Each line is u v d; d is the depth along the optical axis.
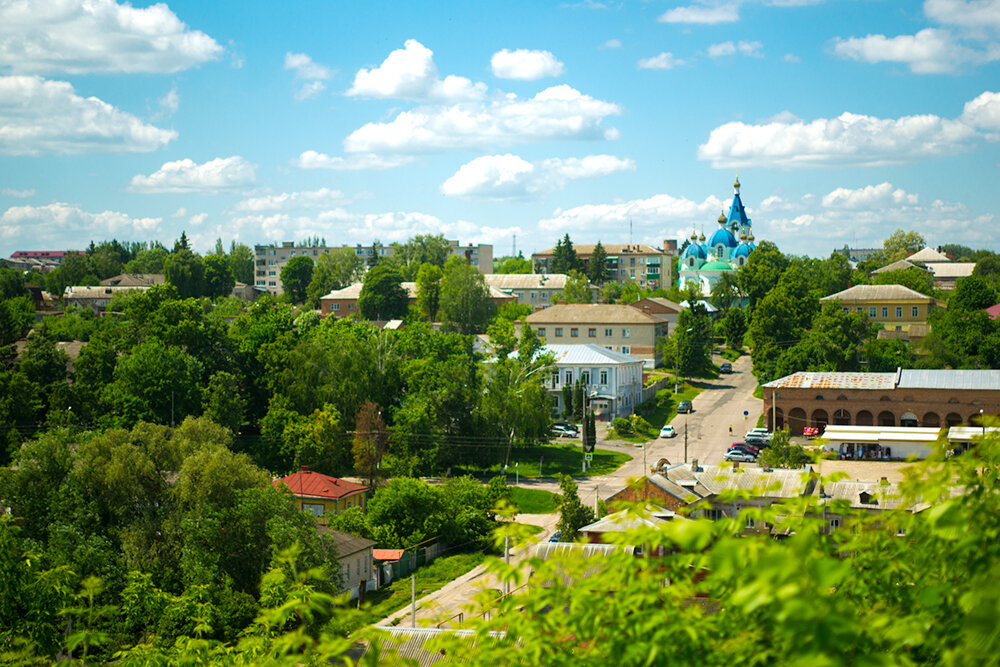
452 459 86.06
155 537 50.41
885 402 95.25
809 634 6.07
